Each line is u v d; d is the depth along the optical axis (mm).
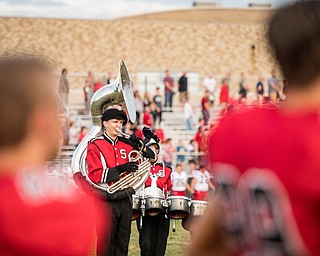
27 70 3805
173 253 17141
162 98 53125
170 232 21359
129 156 12914
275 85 40344
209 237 4285
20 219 3670
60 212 3707
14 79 3770
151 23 69625
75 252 3701
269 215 3871
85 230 3744
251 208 3959
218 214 4199
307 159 3748
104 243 12594
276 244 3871
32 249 3660
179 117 46094
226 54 68438
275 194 3840
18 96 3758
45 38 66188
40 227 3670
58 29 67000
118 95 13164
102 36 67750
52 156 3906
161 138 36406
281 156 3830
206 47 68750
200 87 57312
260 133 3947
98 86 42281
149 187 14844
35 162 3867
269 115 4016
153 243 14852
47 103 3820
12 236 3654
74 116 43188
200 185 28422
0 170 3805
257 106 4121
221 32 70000
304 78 3959
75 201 3770
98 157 12688
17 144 3805
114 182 12703
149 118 38781
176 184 28531
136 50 67312
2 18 66188
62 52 65938
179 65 66938
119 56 66750
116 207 12703
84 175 12695
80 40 67000
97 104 13055
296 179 3760
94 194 12586
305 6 3955
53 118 3857
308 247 3779
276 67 4062
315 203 3732
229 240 4180
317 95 3963
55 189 3789
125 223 12789
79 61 65688
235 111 4164
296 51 3939
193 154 34438
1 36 65000
